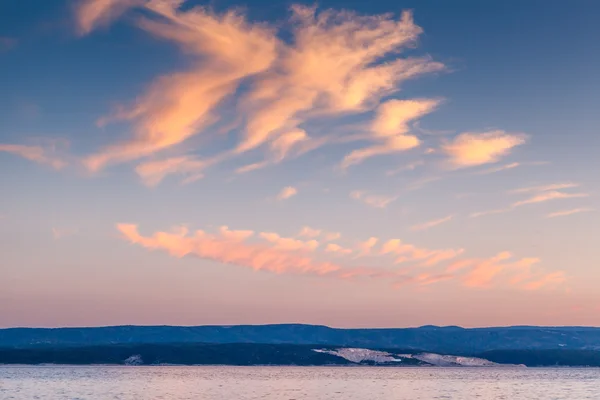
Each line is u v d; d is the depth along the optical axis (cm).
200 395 17888
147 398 16575
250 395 18088
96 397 16662
